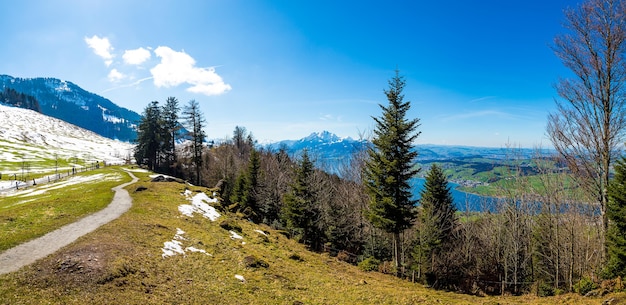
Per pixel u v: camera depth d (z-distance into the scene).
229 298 17.72
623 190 23.16
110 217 26.86
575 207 33.19
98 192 39.50
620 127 21.52
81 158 119.00
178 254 21.75
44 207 28.19
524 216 41.50
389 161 33.47
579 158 23.84
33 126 165.38
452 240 44.69
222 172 79.00
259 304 17.95
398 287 28.56
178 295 16.38
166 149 86.19
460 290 37.28
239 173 72.94
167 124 84.62
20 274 14.81
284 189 60.59
